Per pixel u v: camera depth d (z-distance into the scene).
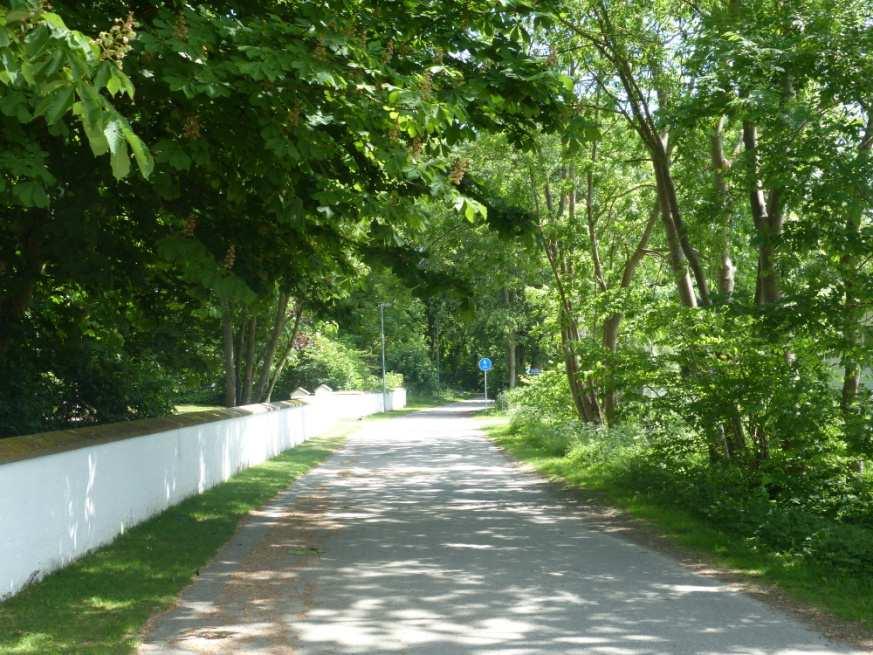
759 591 7.87
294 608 7.30
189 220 8.95
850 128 11.77
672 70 15.68
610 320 22.70
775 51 11.40
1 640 6.20
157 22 7.83
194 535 10.94
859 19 11.75
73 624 6.67
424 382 77.00
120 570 8.73
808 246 11.54
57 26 3.66
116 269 11.52
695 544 10.24
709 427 12.52
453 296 11.64
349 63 8.45
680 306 13.07
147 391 18.20
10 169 7.28
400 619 6.91
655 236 24.91
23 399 13.70
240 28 8.13
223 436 17.95
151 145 8.76
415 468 20.61
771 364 12.05
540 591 7.91
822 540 9.23
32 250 10.99
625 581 8.34
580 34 15.80
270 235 11.42
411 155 8.65
